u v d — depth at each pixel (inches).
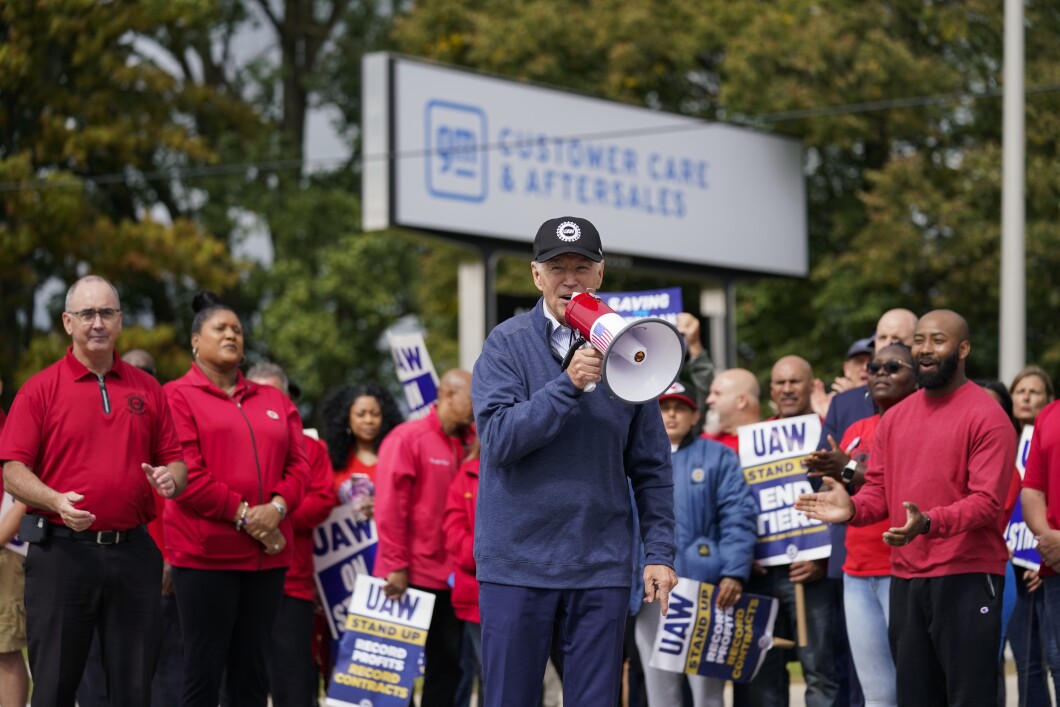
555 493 231.1
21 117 1084.5
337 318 1342.3
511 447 225.8
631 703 390.6
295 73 1449.3
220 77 1429.6
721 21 1053.2
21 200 995.3
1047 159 917.2
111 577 308.3
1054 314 919.0
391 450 392.8
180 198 1323.8
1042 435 317.1
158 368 1073.5
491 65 1106.1
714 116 1078.4
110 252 1050.7
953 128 976.9
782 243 937.5
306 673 387.5
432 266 1178.0
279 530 342.3
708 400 406.3
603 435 234.1
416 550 393.1
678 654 355.9
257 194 1309.1
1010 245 686.5
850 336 991.6
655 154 877.2
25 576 309.1
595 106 852.0
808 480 368.8
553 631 237.5
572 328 227.0
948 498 289.0
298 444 358.3
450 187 783.1
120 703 310.8
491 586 233.5
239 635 344.5
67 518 293.9
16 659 361.4
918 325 295.6
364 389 427.8
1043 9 959.6
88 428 308.3
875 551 328.2
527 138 818.2
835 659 380.2
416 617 384.8
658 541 239.9
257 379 411.5
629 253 858.8
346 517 402.6
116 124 1113.4
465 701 405.7
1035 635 365.7
